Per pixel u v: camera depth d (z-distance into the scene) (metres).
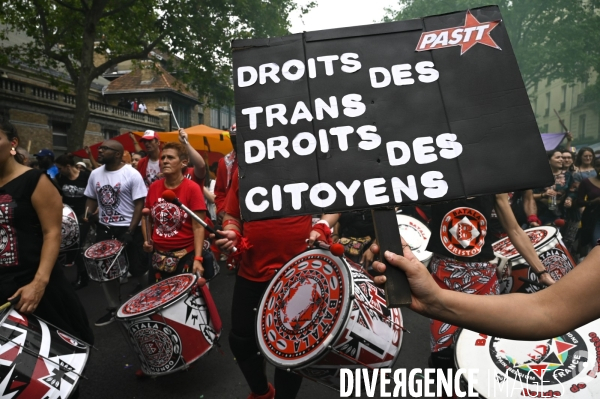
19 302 2.18
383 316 2.12
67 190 7.07
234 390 3.23
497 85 1.29
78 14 19.56
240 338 2.54
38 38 19.53
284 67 1.38
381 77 1.34
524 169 1.23
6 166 2.39
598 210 6.45
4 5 18.47
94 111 27.38
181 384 3.33
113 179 5.02
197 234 3.72
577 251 6.79
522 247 2.46
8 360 1.91
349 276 2.05
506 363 1.90
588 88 31.89
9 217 2.30
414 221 4.75
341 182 1.27
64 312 2.47
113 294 4.68
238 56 1.40
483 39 1.33
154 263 3.91
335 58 1.37
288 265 2.36
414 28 1.38
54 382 1.98
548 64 29.92
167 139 9.48
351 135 1.30
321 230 2.55
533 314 1.16
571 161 6.93
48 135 23.59
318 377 2.11
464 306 1.17
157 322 2.99
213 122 45.22
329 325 2.00
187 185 3.83
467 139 1.26
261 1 20.25
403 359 3.62
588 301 1.14
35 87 22.58
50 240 2.36
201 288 3.18
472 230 2.51
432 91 1.31
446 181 1.24
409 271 1.16
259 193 1.28
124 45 20.98
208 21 19.88
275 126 1.33
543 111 43.53
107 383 3.35
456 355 2.02
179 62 22.30
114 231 5.05
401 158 1.27
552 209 6.56
